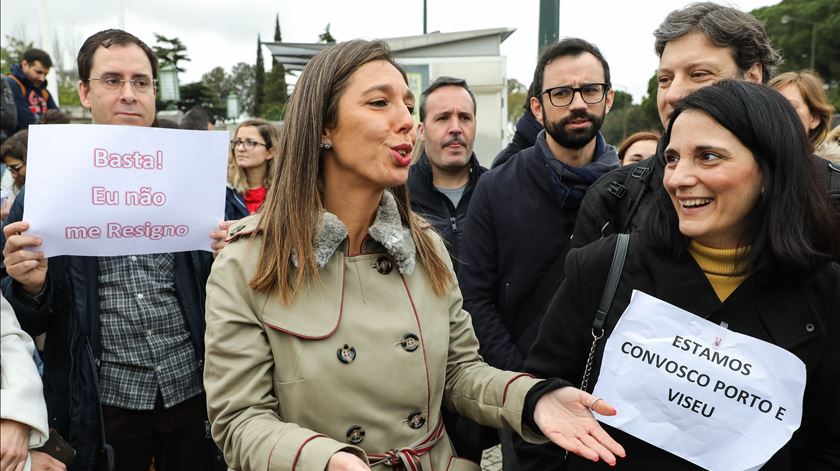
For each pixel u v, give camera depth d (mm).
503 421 1495
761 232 1370
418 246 1602
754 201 1394
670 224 1480
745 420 1386
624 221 1997
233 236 1491
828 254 1359
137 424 2188
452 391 1649
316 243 1433
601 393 1494
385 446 1436
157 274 2219
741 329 1419
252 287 1403
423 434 1502
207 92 41719
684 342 1438
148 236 2018
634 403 1464
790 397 1362
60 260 2055
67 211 1894
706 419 1411
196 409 2295
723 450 1400
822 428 1459
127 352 2146
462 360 1691
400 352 1453
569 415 1405
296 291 1395
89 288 2088
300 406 1388
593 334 1555
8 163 3951
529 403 1436
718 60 1972
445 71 8602
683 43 2025
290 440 1263
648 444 1481
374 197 1518
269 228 1442
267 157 4609
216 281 1444
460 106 3221
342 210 1519
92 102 2303
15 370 1518
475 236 2596
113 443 2148
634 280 1531
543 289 2479
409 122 1446
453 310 1692
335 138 1445
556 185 2477
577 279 1613
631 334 1486
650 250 1525
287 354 1396
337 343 1402
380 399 1432
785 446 1414
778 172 1340
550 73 2551
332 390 1386
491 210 2580
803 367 1356
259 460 1269
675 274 1475
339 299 1430
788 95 2891
